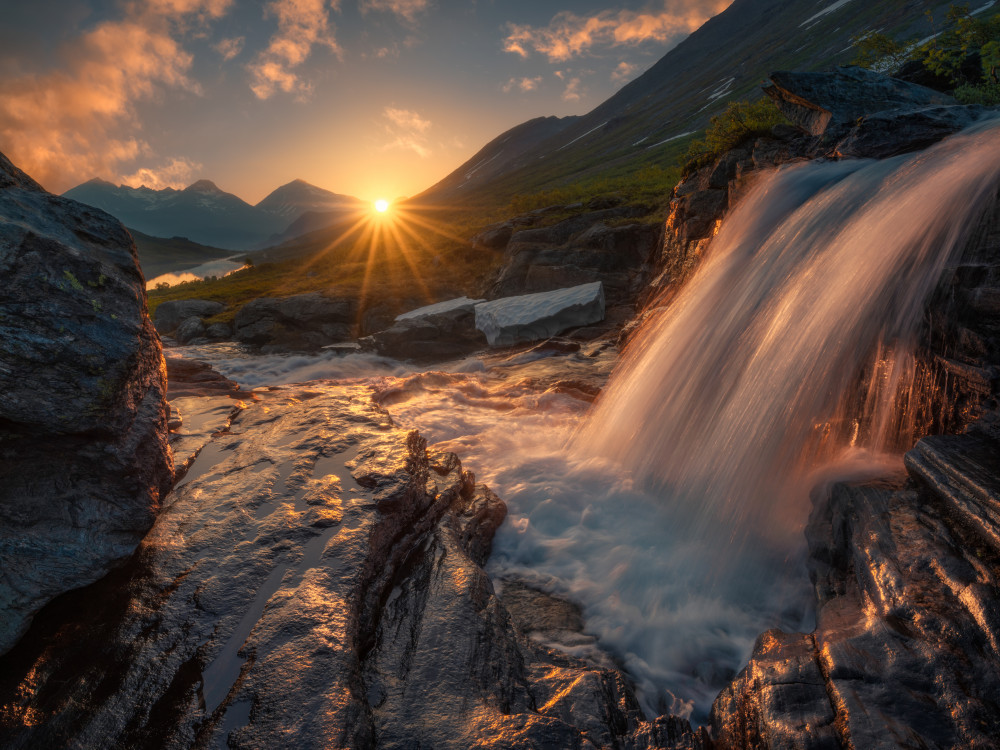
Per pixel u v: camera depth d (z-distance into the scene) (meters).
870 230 6.89
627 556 5.92
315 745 2.77
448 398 11.78
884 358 5.87
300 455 6.27
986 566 3.49
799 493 5.91
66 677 3.34
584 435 9.23
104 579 4.21
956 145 7.38
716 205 14.97
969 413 4.86
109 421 4.34
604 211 26.91
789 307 7.36
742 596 5.20
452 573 4.63
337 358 22.56
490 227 33.28
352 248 51.53
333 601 3.90
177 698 3.19
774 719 3.10
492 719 3.07
